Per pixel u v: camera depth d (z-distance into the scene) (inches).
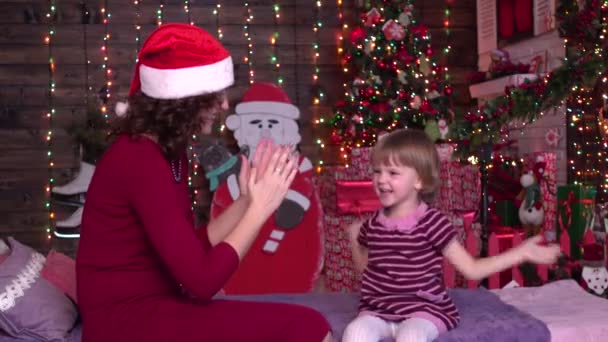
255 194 83.5
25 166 262.1
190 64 82.5
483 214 199.5
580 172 217.0
